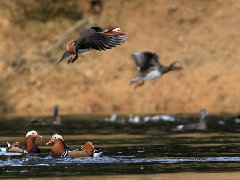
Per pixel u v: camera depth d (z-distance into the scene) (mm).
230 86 54875
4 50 59906
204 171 22969
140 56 33469
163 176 22047
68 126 40969
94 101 56469
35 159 25812
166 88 55844
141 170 23266
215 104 54281
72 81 57656
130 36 60156
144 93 56125
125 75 57562
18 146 28234
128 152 27797
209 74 55844
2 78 58312
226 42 58219
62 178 21875
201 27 59656
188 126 38156
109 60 58688
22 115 51594
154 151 28078
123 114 51469
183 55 57969
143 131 37500
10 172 23078
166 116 45969
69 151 26156
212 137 33812
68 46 19125
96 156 26250
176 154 27125
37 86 57719
